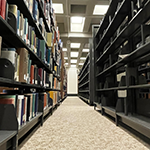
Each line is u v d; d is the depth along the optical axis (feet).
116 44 7.84
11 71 3.01
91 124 6.23
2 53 3.18
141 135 4.66
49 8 8.21
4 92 4.73
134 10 5.40
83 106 14.16
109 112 7.41
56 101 11.48
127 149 3.48
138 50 4.75
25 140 4.09
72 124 6.19
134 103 6.32
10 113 2.94
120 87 6.07
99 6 14.39
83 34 20.77
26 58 3.88
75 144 3.79
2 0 2.81
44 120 7.03
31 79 4.70
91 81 15.10
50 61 8.62
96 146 3.67
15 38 3.49
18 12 3.58
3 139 2.39
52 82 9.34
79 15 15.53
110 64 8.33
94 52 12.54
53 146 3.63
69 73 44.09
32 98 4.63
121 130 5.27
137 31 6.12
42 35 6.35
